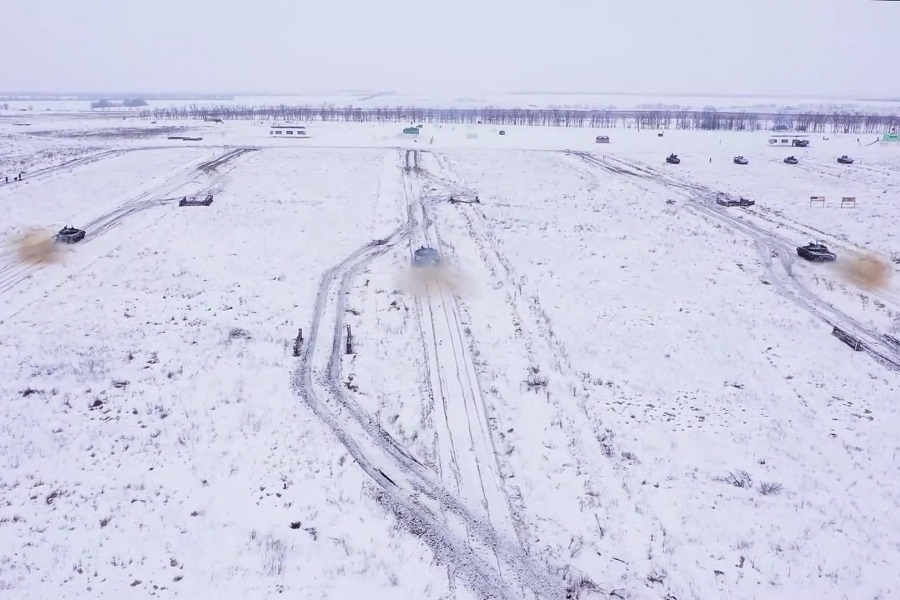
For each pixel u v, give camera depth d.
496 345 21.95
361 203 43.09
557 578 12.03
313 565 12.04
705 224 40.56
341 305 25.36
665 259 33.03
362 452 15.81
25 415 16.86
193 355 20.66
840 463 16.06
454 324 23.62
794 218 42.66
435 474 15.03
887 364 21.78
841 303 27.64
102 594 11.12
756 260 33.38
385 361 20.59
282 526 13.10
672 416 18.05
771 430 17.50
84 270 28.64
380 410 17.67
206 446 15.77
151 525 12.96
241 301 25.42
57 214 38.34
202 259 30.52
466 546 12.79
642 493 14.55
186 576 11.65
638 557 12.55
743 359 21.88
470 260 31.31
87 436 16.03
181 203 41.03
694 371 20.88
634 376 20.34
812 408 18.80
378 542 12.77
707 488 14.81
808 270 31.91
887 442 17.05
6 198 42.03
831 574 12.21
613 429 17.17
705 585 11.85
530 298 26.39
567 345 22.27
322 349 21.44
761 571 12.25
